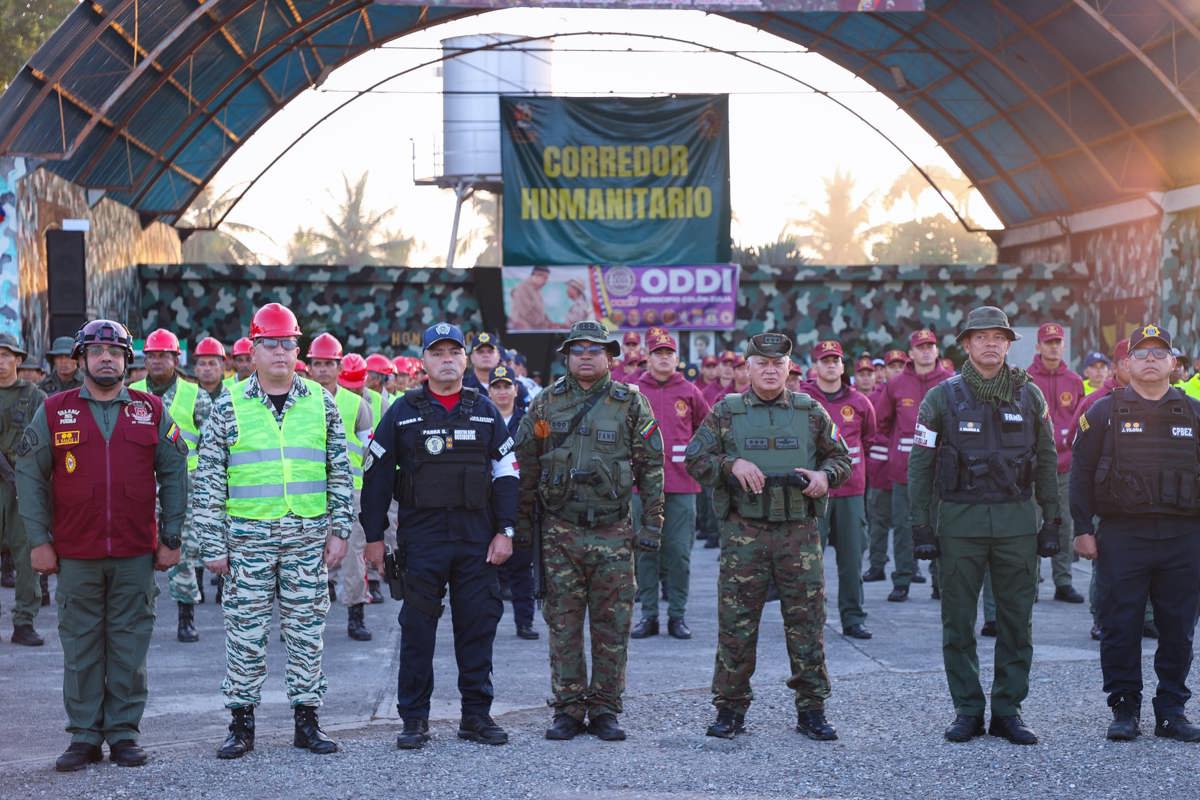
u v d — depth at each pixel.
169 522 6.41
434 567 6.46
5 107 18.80
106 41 20.67
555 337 27.86
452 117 37.81
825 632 9.69
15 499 9.46
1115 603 6.48
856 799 5.46
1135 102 24.83
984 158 31.56
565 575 6.67
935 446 6.61
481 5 22.31
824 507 6.62
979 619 10.54
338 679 8.14
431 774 5.87
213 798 5.53
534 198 27.86
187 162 30.81
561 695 6.62
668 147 28.14
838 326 28.20
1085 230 28.83
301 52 29.44
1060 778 5.69
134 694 6.23
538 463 6.79
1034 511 6.52
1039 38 25.17
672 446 9.73
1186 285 25.14
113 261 26.22
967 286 28.31
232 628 6.33
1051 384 11.30
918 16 27.72
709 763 6.05
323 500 6.50
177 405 9.75
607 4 22.50
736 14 30.30
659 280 27.91
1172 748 6.18
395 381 17.12
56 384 12.59
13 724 6.97
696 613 10.84
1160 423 6.47
